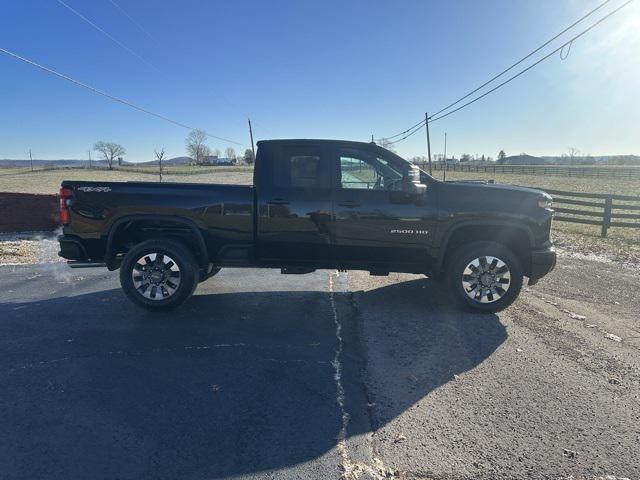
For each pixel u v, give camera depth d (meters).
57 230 11.84
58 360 3.93
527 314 5.29
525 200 5.11
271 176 5.18
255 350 4.19
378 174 5.21
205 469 2.55
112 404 3.22
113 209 5.14
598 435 2.93
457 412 3.18
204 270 5.38
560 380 3.67
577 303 5.77
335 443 2.80
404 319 5.08
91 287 6.39
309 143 5.18
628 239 10.97
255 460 2.63
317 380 3.62
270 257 5.27
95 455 2.66
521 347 4.32
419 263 5.23
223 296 5.94
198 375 3.68
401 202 5.08
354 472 2.54
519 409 3.23
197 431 2.91
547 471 2.57
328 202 5.10
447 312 5.33
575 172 57.66
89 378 3.61
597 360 4.05
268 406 3.22
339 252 5.20
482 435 2.91
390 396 3.39
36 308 5.38
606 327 4.89
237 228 5.18
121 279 5.16
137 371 3.74
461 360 4.03
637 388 3.55
